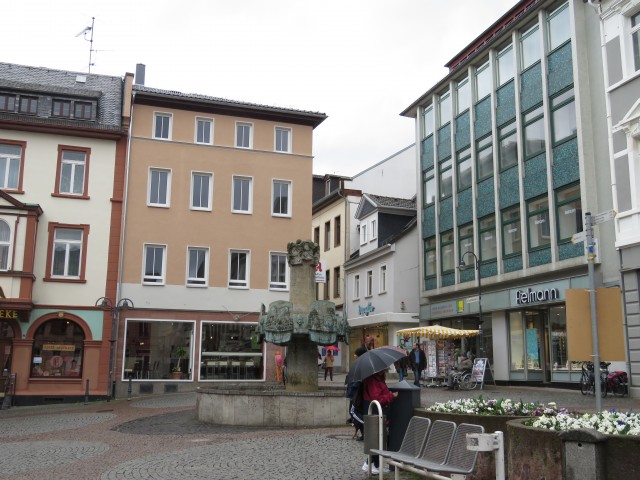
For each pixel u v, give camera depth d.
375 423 8.46
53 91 29.67
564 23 26.17
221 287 30.36
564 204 25.52
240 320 30.33
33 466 10.56
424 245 36.75
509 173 29.19
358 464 9.56
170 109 31.05
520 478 6.76
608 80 21.64
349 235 46.25
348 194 46.97
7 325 26.83
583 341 8.40
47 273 27.66
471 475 7.84
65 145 28.94
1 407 25.02
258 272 31.00
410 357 27.33
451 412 8.66
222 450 11.18
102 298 28.22
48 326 27.52
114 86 33.09
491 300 29.77
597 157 24.33
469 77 32.88
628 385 20.12
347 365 44.28
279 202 32.16
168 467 9.74
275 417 14.54
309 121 33.00
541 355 27.14
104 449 12.30
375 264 40.88
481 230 31.28
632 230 20.27
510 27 29.03
